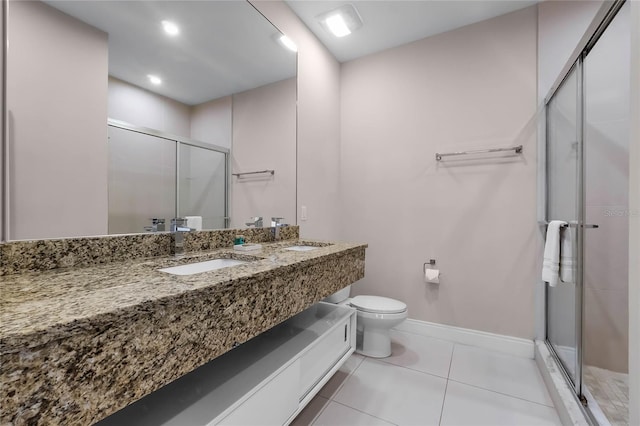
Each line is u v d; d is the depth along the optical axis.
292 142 2.22
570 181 1.70
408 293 2.57
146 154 1.29
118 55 1.19
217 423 0.88
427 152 2.49
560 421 1.48
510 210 2.20
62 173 1.02
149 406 0.92
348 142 2.85
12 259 0.90
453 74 2.39
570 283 1.70
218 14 1.63
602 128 1.53
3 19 0.89
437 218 2.46
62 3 1.02
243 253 1.42
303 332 1.50
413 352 2.21
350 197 2.83
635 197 0.94
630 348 0.97
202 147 1.56
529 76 2.14
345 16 2.21
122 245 1.18
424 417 1.50
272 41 1.99
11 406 0.45
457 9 2.16
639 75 0.92
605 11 1.24
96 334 0.55
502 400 1.64
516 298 2.19
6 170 0.90
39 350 0.48
